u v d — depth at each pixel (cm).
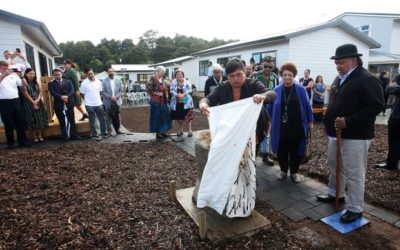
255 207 317
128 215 292
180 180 395
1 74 559
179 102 666
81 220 282
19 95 614
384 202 322
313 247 244
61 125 666
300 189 371
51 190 359
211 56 1734
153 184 380
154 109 659
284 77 366
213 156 236
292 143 382
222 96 291
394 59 1759
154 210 303
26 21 786
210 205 247
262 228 264
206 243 246
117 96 727
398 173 417
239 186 254
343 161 284
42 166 456
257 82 283
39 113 638
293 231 269
